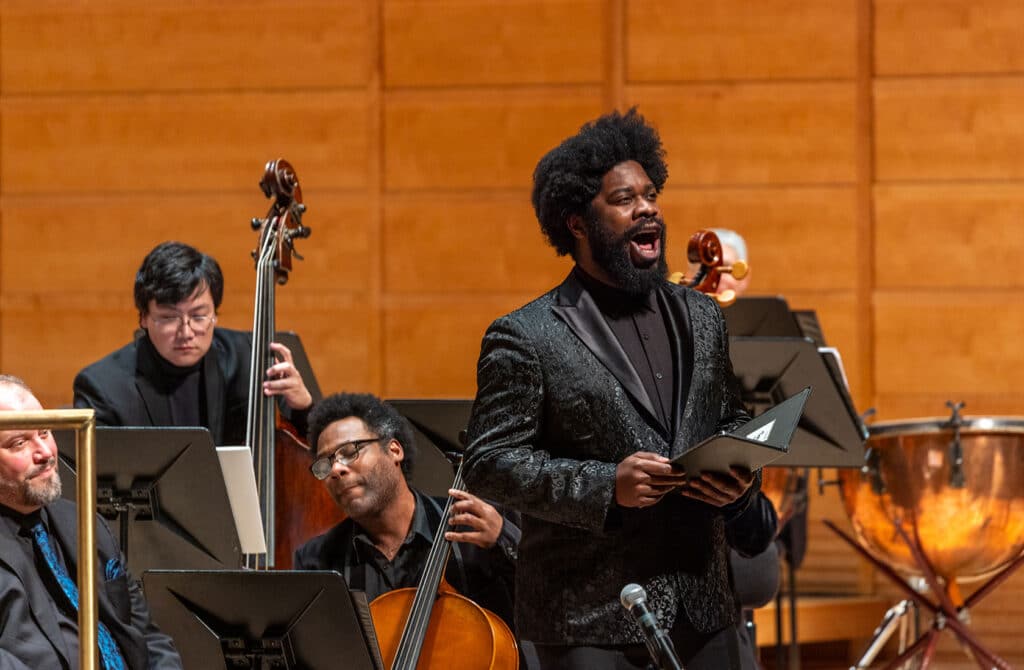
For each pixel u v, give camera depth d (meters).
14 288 16.73
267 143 16.48
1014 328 15.59
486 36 16.28
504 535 8.30
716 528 6.25
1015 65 15.65
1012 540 10.78
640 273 6.27
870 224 15.84
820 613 14.75
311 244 16.47
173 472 7.98
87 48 16.66
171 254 10.18
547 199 6.46
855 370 15.81
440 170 16.34
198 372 10.48
